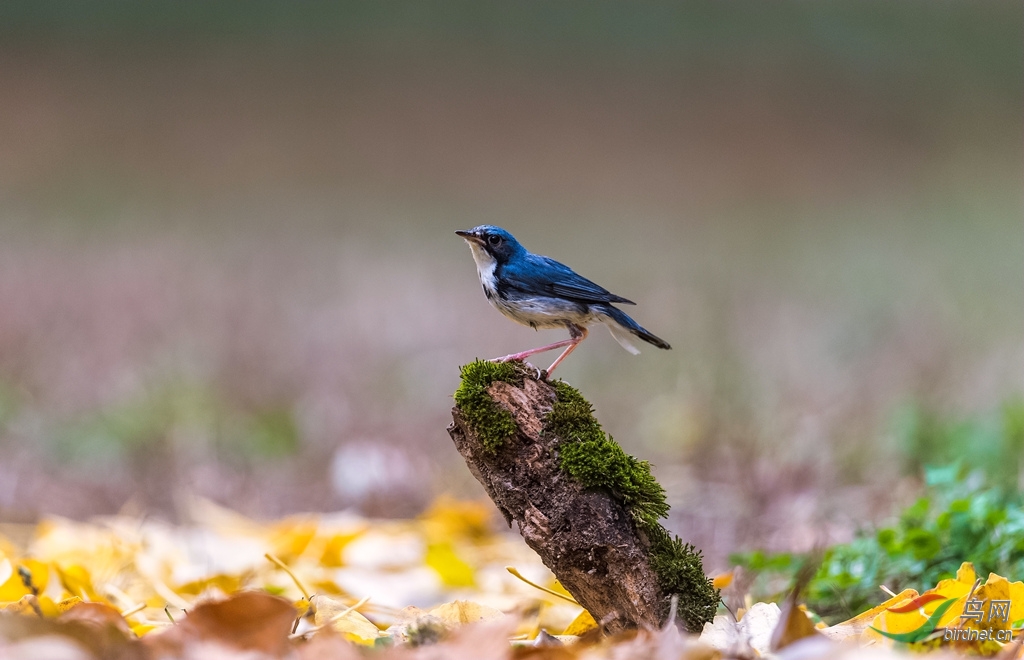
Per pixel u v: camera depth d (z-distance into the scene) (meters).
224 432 12.52
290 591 7.11
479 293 20.64
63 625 4.37
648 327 17.97
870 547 6.64
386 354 16.75
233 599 4.54
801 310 19.36
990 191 31.56
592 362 16.75
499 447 5.10
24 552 8.50
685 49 38.88
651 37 39.09
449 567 7.62
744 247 25.94
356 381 15.27
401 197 29.88
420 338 17.59
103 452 12.00
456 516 9.56
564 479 5.02
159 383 13.86
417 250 24.50
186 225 25.52
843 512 9.32
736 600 6.28
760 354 16.28
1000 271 22.98
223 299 18.84
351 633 5.30
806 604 6.43
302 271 21.73
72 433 12.36
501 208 29.41
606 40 38.50
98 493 11.07
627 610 4.98
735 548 8.66
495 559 8.73
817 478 10.38
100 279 19.92
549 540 5.00
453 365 16.31
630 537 4.95
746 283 21.58
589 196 30.95
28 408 13.27
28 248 22.05
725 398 13.47
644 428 13.48
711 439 11.95
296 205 28.52
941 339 16.86
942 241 26.52
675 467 11.88
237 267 21.61
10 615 4.38
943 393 13.42
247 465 12.00
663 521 9.76
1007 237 26.47
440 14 38.69
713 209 30.53
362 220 27.39
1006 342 17.02
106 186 28.38
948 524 6.66
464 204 29.62
